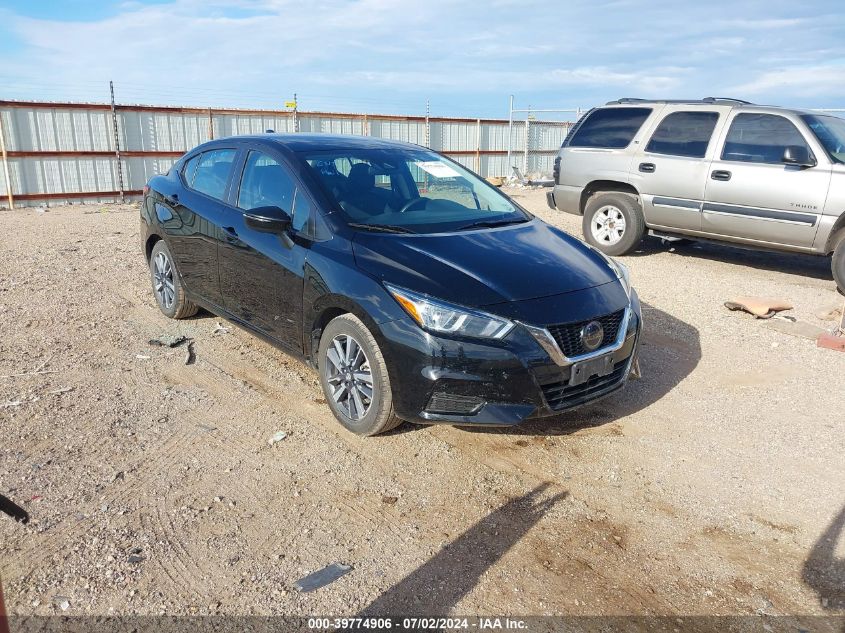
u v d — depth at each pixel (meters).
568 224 12.66
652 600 2.86
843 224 7.64
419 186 4.97
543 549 3.17
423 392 3.67
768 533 3.34
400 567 3.01
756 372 5.38
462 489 3.64
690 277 8.46
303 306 4.32
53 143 15.73
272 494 3.53
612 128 9.48
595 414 4.59
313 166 4.66
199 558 3.01
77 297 6.89
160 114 17.11
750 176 8.13
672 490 3.70
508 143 23.45
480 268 3.92
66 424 4.19
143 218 6.27
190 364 5.21
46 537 3.11
